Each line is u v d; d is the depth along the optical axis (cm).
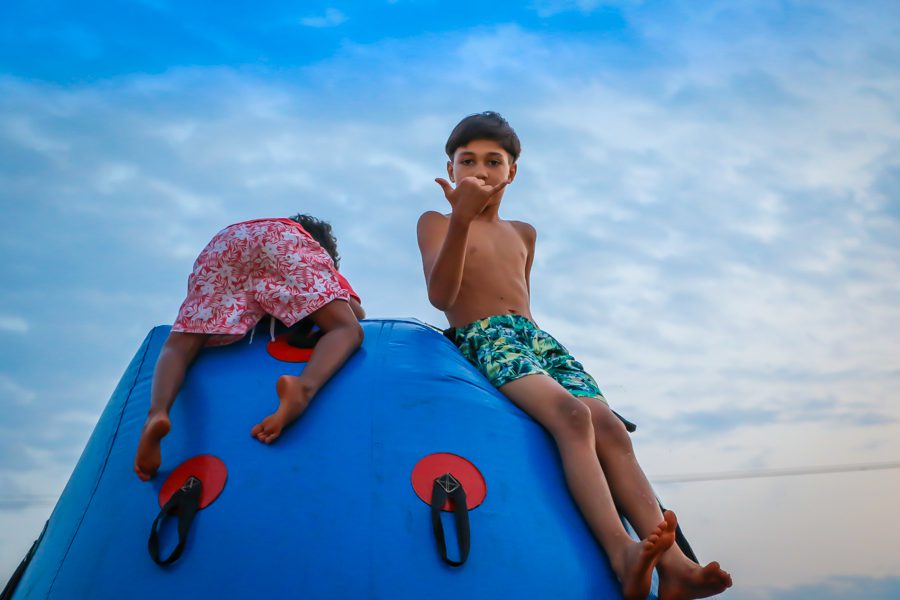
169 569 215
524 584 218
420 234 322
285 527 219
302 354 268
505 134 330
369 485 229
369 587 210
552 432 261
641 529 251
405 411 249
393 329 284
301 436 240
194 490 227
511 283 317
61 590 220
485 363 285
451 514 227
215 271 275
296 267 274
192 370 263
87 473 253
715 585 229
